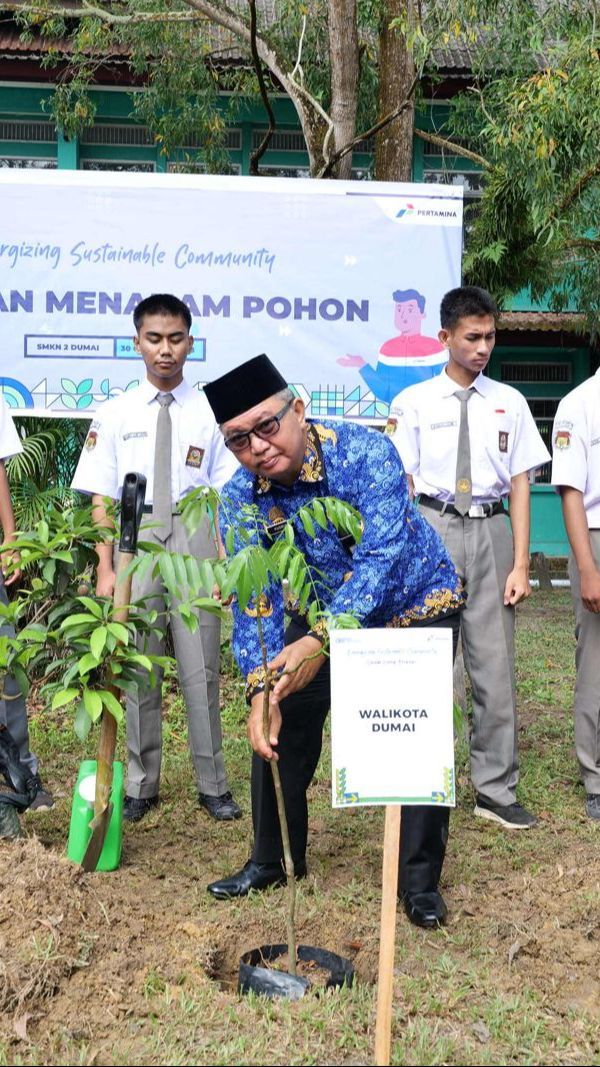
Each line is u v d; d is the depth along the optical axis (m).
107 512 3.73
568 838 4.28
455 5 7.07
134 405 4.48
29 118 14.16
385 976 2.42
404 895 3.46
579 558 4.54
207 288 6.05
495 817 4.45
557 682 7.46
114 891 3.45
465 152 9.75
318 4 8.77
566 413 4.63
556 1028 2.77
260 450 2.94
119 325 6.04
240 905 3.47
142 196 6.00
